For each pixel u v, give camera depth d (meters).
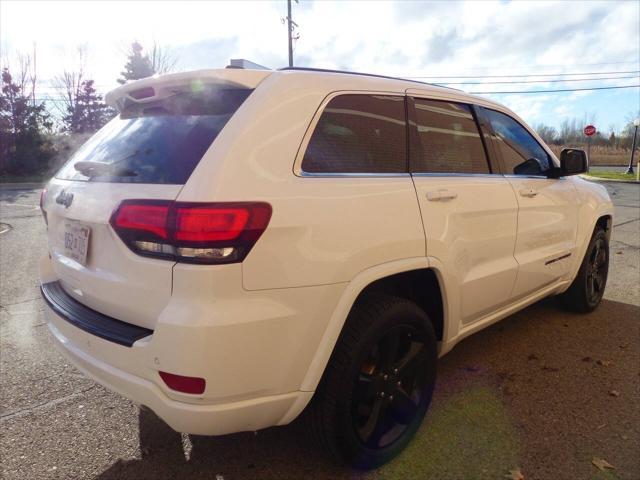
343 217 2.06
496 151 3.25
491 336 3.93
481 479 2.25
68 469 2.38
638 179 24.53
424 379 2.55
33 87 33.66
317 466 2.39
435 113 2.81
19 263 6.71
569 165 3.73
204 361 1.74
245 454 2.49
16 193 19.91
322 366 2.02
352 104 2.33
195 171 1.84
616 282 5.43
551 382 3.15
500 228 3.03
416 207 2.40
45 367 3.47
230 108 2.05
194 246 1.74
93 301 2.19
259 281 1.82
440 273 2.53
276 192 1.89
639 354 3.55
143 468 2.39
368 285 2.28
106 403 2.99
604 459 2.38
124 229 1.92
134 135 2.29
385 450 2.35
